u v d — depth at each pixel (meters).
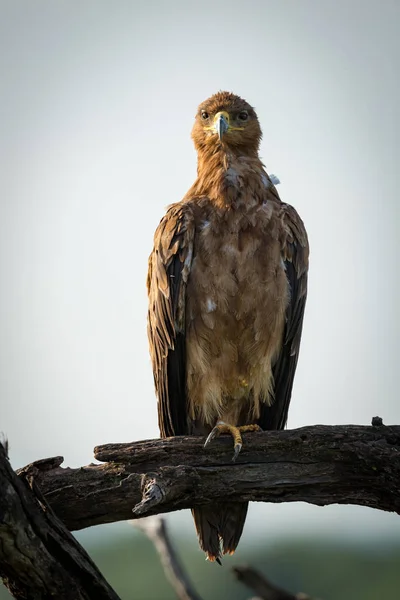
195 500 9.46
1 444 7.79
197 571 17.39
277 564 17.58
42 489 9.18
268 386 11.89
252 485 9.47
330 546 17.77
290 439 9.55
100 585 8.12
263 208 11.66
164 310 11.82
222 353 11.56
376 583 17.45
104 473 9.27
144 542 17.42
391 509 9.42
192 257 11.60
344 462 9.44
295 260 11.74
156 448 9.56
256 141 13.02
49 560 7.96
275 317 11.55
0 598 14.65
